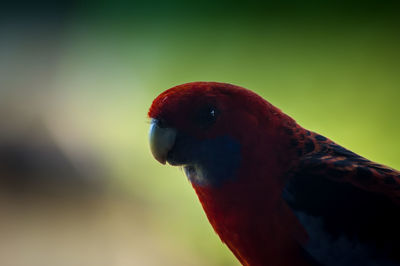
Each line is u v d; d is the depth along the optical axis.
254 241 1.39
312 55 2.37
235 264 1.86
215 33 2.92
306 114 2.08
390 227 1.38
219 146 1.40
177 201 2.19
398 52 2.21
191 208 2.11
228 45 2.79
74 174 2.54
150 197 2.30
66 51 3.80
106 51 3.55
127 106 3.05
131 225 2.13
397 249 1.38
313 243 1.39
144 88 3.07
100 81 3.37
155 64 3.11
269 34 2.67
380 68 2.15
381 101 1.97
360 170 1.39
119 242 2.00
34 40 3.85
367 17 2.45
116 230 2.10
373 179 1.39
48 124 2.96
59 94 3.33
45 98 3.28
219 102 1.40
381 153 1.83
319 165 1.39
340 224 1.38
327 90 2.12
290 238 1.39
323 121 1.99
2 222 2.15
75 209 2.29
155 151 1.40
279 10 2.71
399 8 2.41
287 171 1.39
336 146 1.41
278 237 1.39
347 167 1.39
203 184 1.40
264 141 1.40
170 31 3.18
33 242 2.02
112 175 2.52
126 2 3.57
